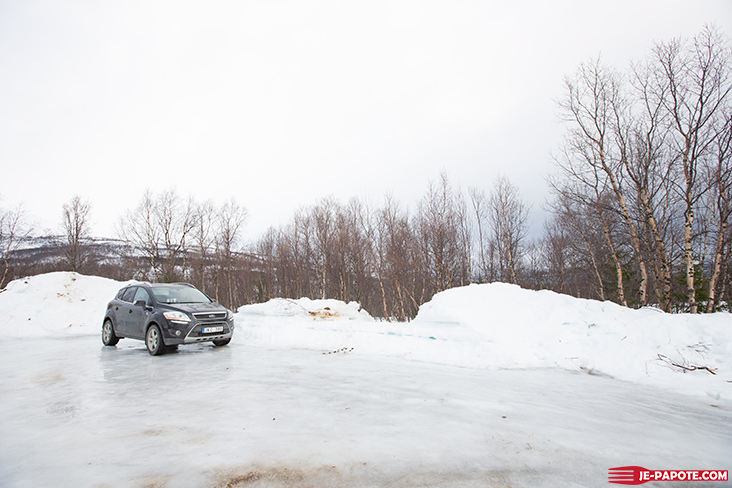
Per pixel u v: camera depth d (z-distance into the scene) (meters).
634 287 22.19
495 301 8.98
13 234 31.33
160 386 4.73
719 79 10.98
